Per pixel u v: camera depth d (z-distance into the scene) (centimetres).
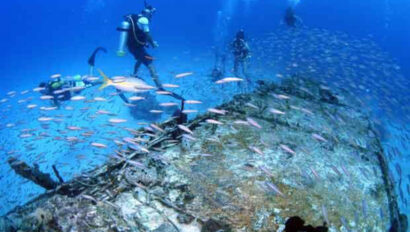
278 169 390
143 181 355
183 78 1588
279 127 506
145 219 303
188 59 2623
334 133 499
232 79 434
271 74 1204
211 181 361
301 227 261
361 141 491
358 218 317
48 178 416
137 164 357
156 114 1089
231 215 311
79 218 300
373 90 927
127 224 297
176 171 376
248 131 483
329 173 389
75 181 362
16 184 718
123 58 3281
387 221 321
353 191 360
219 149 430
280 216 312
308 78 820
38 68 3250
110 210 312
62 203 319
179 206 321
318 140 470
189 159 404
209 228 289
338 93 736
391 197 364
